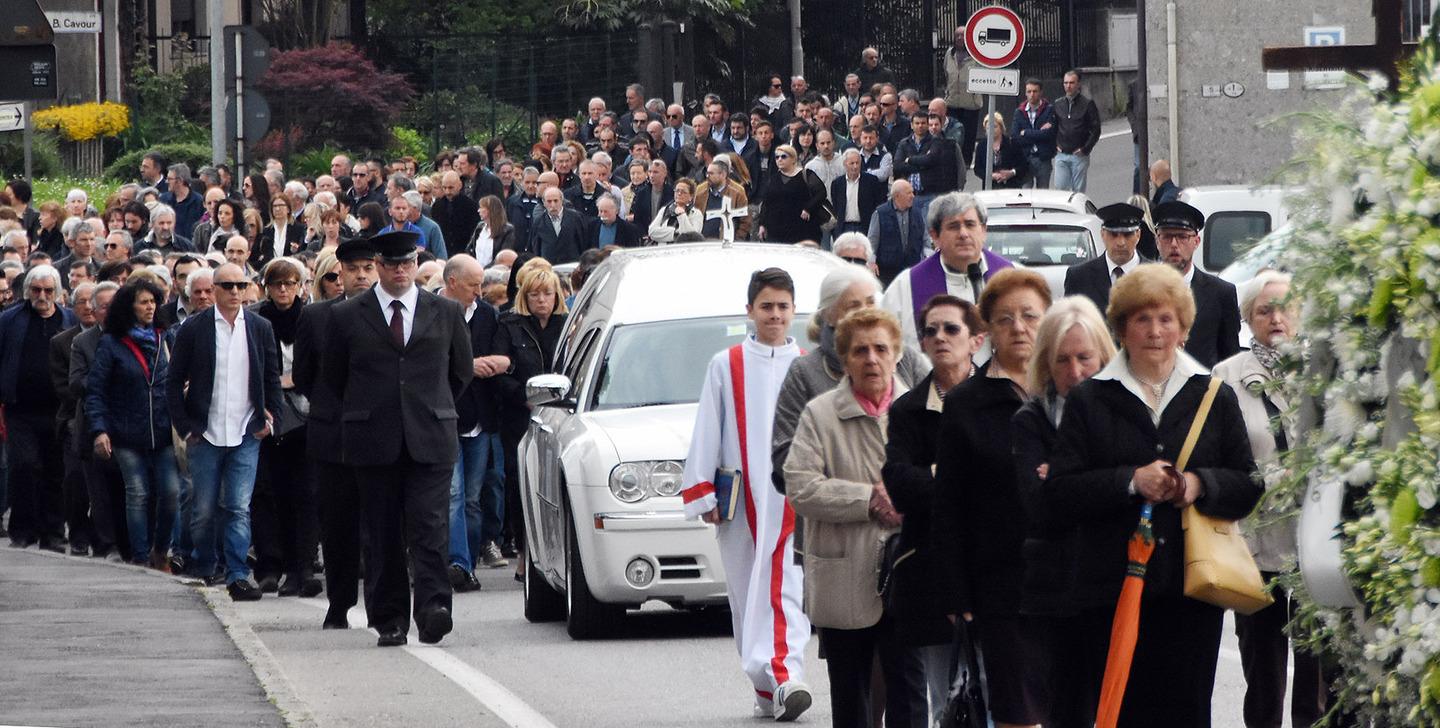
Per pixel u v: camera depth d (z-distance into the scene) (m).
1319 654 15.75
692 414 30.56
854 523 19.39
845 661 19.67
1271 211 55.44
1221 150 63.50
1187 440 16.58
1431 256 14.18
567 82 97.44
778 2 108.50
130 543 40.78
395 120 97.62
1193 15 63.19
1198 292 27.80
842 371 21.05
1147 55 63.75
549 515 31.22
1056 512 16.64
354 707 24.33
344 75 94.94
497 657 28.50
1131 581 16.42
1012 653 17.86
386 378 29.50
